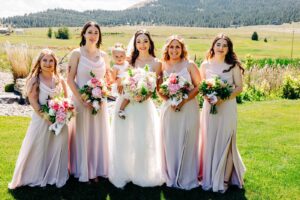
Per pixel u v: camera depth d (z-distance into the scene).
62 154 5.27
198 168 5.50
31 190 5.20
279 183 5.62
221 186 5.24
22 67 12.96
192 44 74.75
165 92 5.15
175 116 5.29
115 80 5.39
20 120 9.12
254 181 5.65
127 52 5.58
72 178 5.52
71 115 5.07
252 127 9.06
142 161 5.31
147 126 5.31
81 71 5.26
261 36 125.19
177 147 5.36
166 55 5.39
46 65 5.13
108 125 5.55
